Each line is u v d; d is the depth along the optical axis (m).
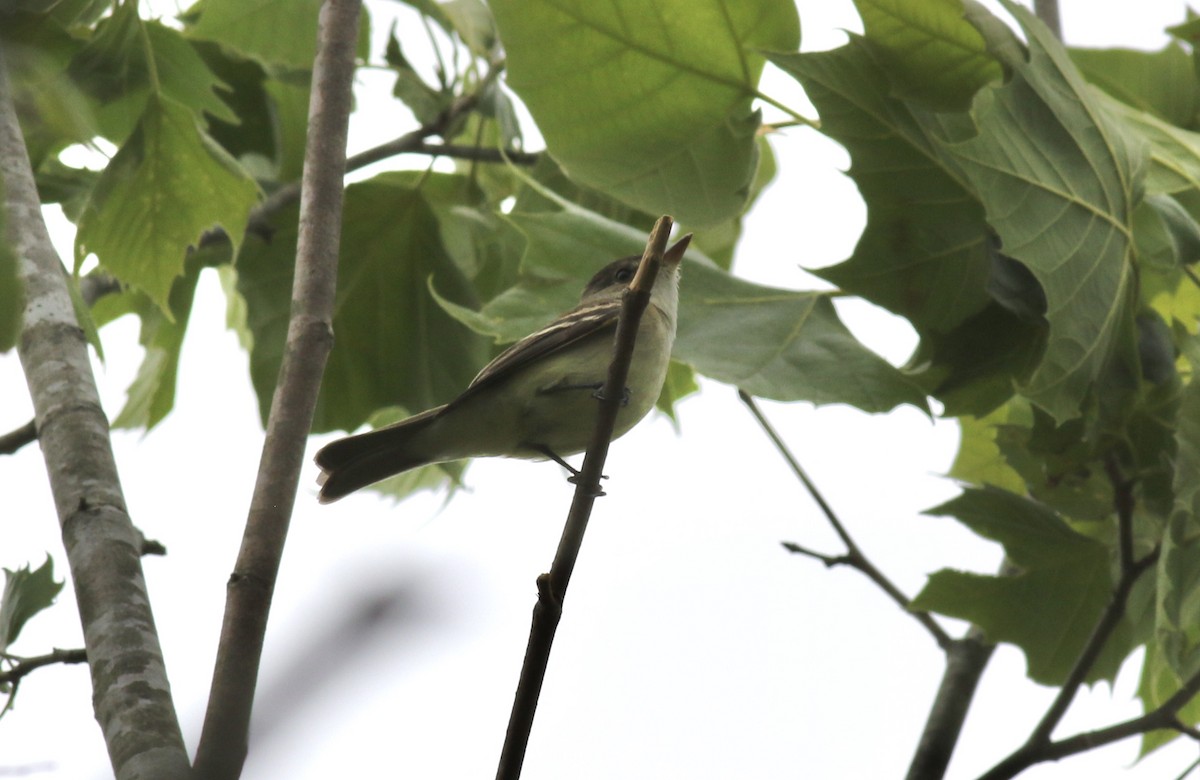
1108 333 9.60
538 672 5.92
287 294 13.50
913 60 10.27
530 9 10.84
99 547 6.36
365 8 14.09
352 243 14.12
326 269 7.59
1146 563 9.62
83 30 10.46
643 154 11.31
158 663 5.95
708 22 10.80
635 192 11.43
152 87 9.96
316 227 7.74
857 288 10.47
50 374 7.04
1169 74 13.22
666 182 11.43
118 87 9.86
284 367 7.16
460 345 14.12
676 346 10.49
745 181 11.44
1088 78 13.33
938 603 10.77
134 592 6.23
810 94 10.31
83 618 6.14
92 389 7.08
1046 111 9.62
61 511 6.55
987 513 10.84
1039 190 9.40
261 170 14.30
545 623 5.97
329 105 8.27
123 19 9.67
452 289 14.22
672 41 10.91
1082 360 9.36
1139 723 9.02
